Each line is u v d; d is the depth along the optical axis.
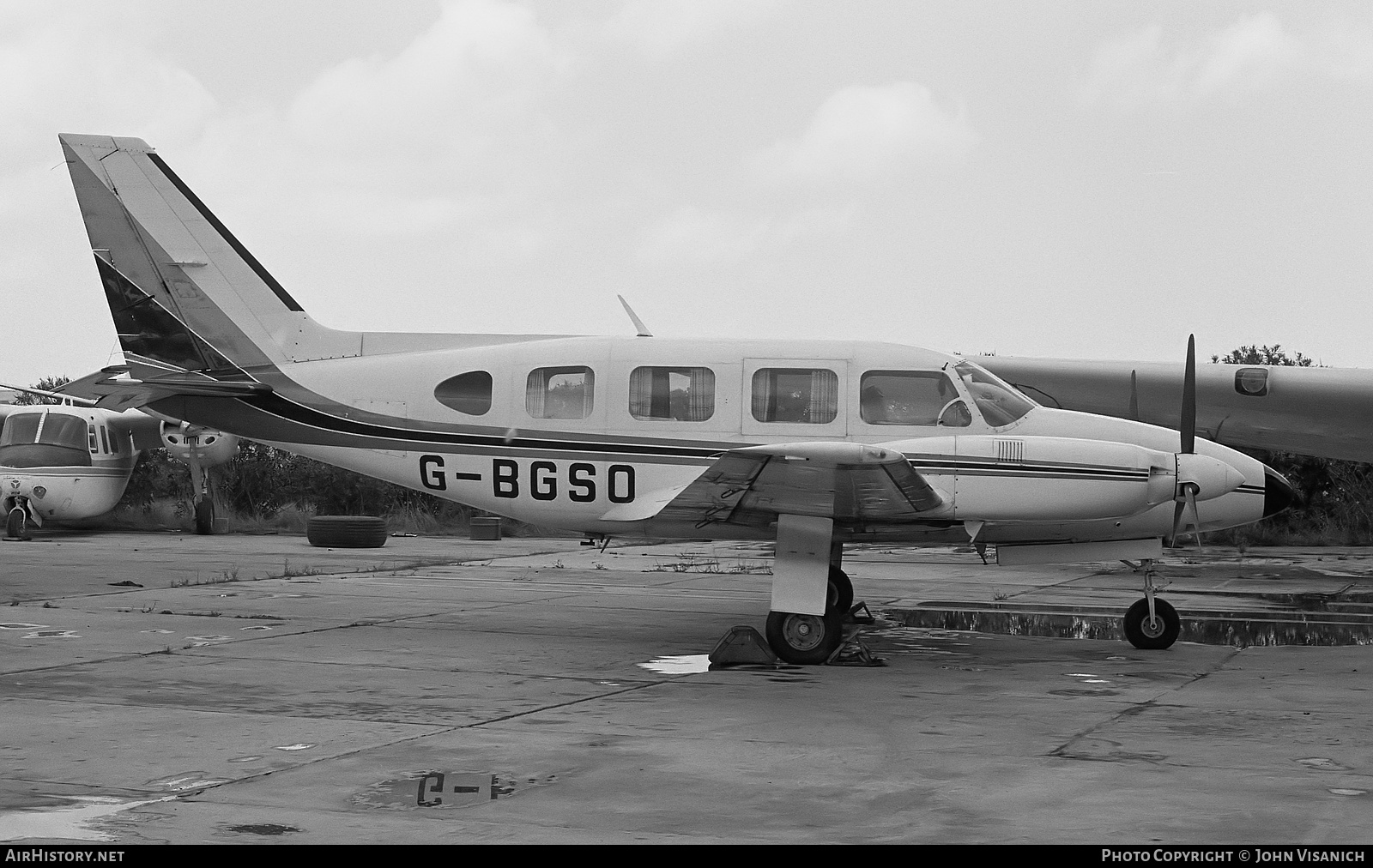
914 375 10.12
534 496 10.62
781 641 9.01
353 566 17.16
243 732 6.34
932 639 10.66
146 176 11.44
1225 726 6.72
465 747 6.03
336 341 11.40
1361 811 4.95
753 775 5.54
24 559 17.53
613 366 10.53
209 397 11.30
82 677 7.98
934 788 5.32
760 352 10.38
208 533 23.91
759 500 9.01
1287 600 14.19
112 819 4.72
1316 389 17.75
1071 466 9.23
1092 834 4.64
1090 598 14.20
